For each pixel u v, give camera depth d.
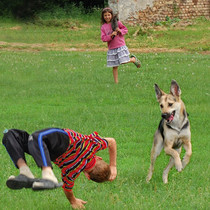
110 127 11.64
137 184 7.63
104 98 15.56
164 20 41.19
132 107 14.12
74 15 44.53
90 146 6.01
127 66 22.16
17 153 5.59
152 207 6.52
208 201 6.79
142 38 35.12
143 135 10.92
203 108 13.74
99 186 7.57
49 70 21.48
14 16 44.59
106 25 17.56
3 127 11.77
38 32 38.56
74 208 6.46
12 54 27.80
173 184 7.39
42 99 15.77
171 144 7.53
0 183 7.80
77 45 33.38
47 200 6.95
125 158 9.27
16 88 17.80
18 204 6.71
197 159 9.12
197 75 19.09
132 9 40.47
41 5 45.50
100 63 23.58
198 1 42.09
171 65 22.05
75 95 16.19
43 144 5.38
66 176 6.04
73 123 12.09
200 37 34.66
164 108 7.43
